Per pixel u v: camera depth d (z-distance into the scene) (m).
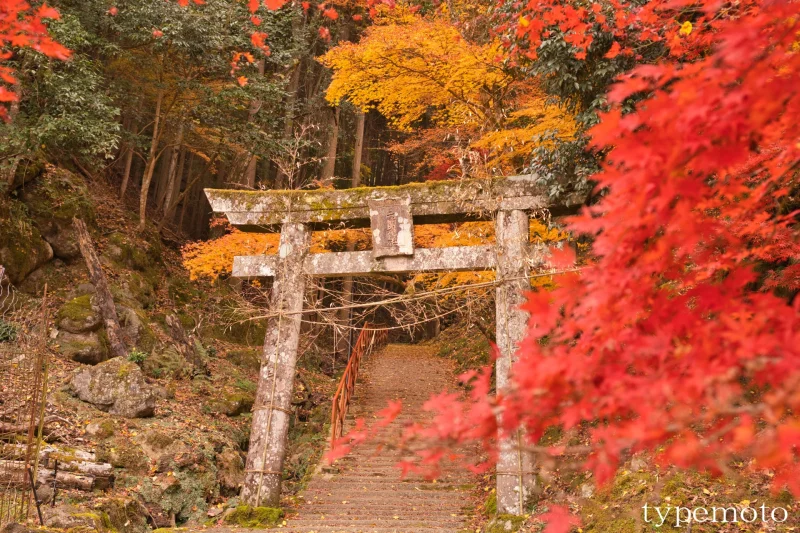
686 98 1.40
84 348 9.72
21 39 3.18
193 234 20.67
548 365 1.56
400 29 9.05
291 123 16.70
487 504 6.82
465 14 9.89
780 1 1.50
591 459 1.74
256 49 13.88
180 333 11.70
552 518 1.95
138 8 12.40
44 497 5.69
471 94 9.93
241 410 10.36
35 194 11.76
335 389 13.52
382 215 7.09
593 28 6.09
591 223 1.58
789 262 4.88
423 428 1.76
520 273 6.59
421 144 14.23
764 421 3.71
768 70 1.43
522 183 6.83
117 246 12.86
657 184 1.48
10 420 6.88
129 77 14.67
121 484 6.72
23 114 10.81
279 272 7.37
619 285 1.59
